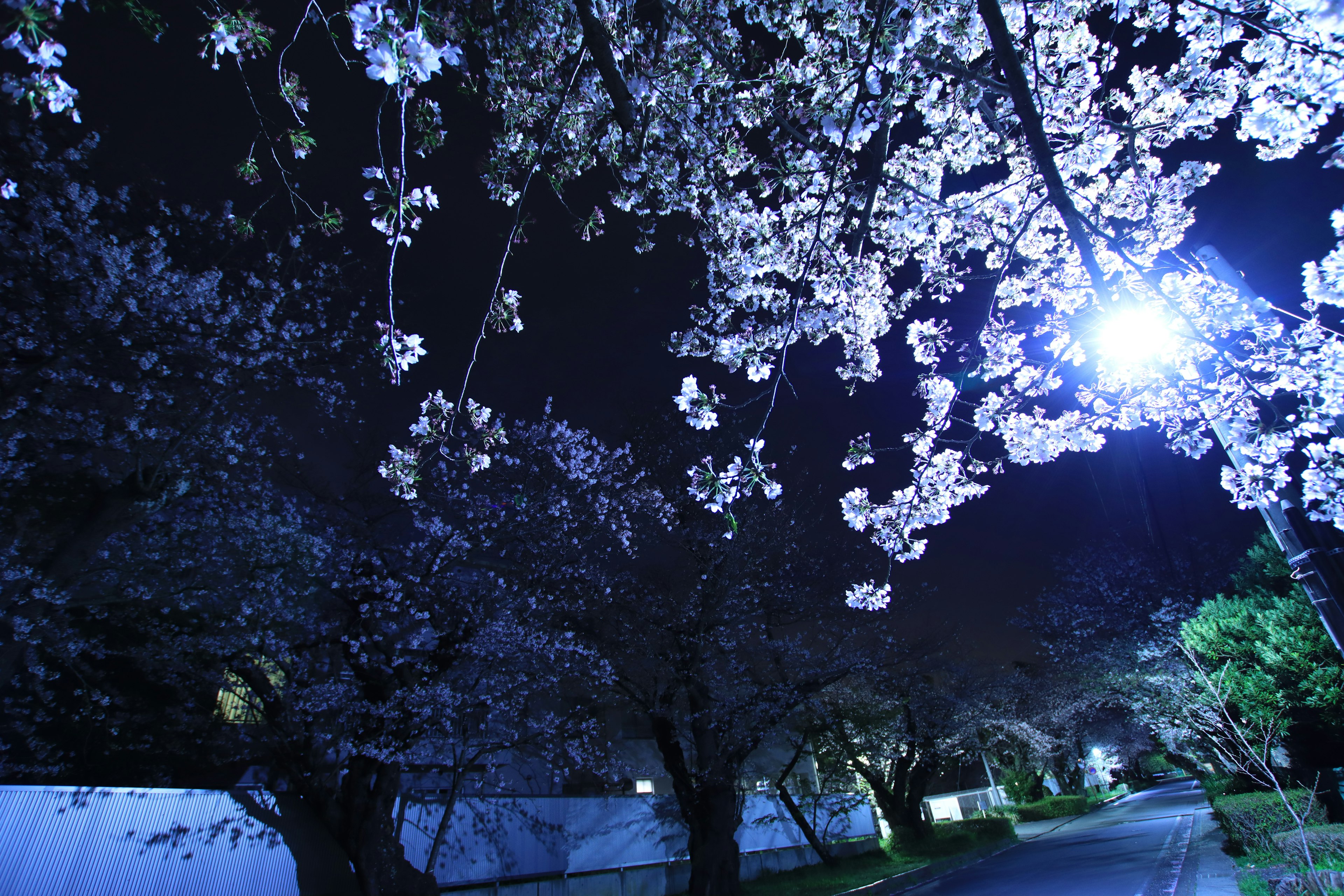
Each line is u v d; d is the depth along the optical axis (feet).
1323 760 45.83
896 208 17.52
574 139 19.02
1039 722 113.60
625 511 59.93
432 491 50.42
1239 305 15.37
